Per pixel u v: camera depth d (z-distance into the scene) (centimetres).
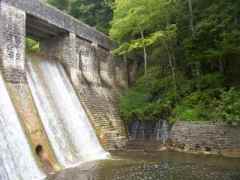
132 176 1220
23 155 1217
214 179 1170
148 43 2305
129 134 2211
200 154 1748
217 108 1786
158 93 2320
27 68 1628
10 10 1494
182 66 2469
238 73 2175
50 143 1444
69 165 1449
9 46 1466
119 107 2352
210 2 2269
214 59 2197
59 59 2064
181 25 2411
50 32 1998
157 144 2020
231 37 1912
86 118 1922
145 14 2275
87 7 3219
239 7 1994
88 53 2252
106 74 2516
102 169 1355
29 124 1377
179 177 1202
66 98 1844
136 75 2958
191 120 1858
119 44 2675
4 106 1281
